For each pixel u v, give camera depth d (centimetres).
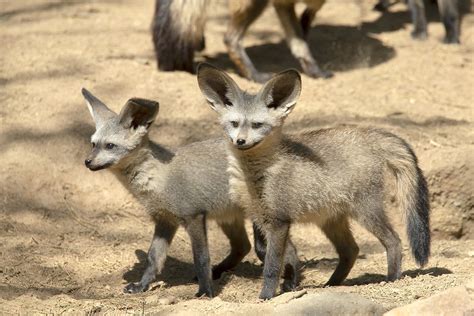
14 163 1262
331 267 1102
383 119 1363
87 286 1007
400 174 999
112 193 1245
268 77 1483
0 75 1441
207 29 1741
